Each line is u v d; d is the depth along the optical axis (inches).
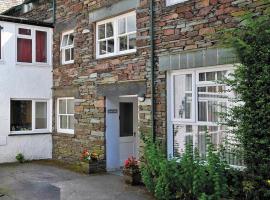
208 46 309.7
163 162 299.7
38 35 538.6
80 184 368.8
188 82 336.5
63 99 521.3
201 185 272.7
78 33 478.0
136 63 384.8
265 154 248.4
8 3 710.5
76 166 469.1
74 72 486.0
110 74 422.3
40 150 531.8
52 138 538.6
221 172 273.3
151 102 363.3
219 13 302.2
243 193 269.7
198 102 327.3
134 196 319.6
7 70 506.9
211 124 313.6
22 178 400.8
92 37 451.5
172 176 294.7
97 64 442.6
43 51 543.8
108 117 435.2
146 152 338.0
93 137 447.8
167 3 354.3
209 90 317.7
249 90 256.7
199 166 283.6
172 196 294.5
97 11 442.0
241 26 279.4
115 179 389.7
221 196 267.1
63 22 510.9
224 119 284.2
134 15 398.9
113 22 426.9
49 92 540.7
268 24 251.3
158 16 359.3
